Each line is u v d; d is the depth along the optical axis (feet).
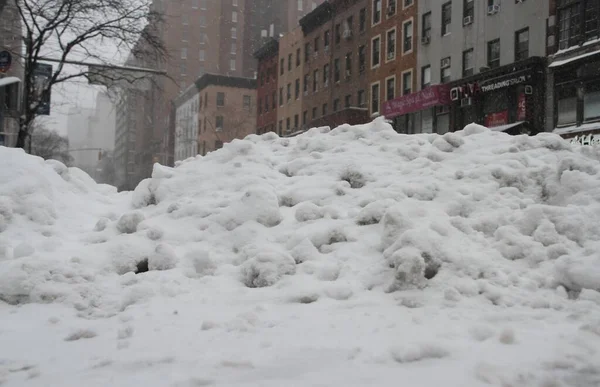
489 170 26.66
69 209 30.07
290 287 18.43
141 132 364.99
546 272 18.70
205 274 20.83
